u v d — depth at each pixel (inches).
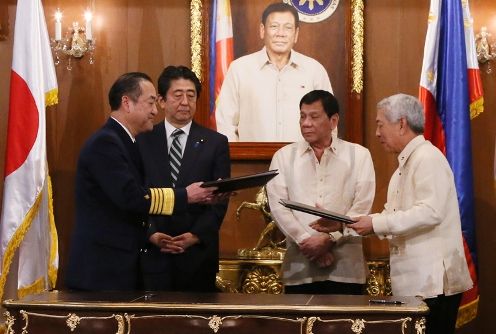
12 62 223.8
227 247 238.4
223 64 238.2
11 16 239.8
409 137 174.9
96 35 239.9
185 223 187.3
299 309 139.3
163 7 240.4
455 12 225.9
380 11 238.8
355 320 138.8
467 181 221.9
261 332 140.2
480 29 237.0
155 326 141.4
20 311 143.5
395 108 173.9
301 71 237.6
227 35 238.4
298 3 238.4
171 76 193.5
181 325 141.1
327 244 188.5
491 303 236.2
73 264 167.0
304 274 191.9
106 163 165.6
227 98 238.2
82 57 239.5
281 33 237.6
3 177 239.3
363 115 237.5
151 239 184.1
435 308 172.2
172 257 185.9
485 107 236.7
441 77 227.0
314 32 237.8
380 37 238.7
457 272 170.6
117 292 158.6
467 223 221.1
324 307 139.1
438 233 170.2
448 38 226.2
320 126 193.8
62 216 239.5
